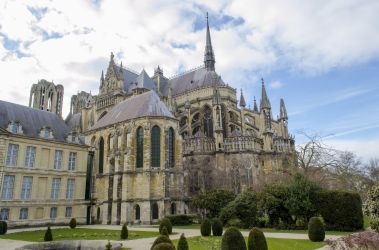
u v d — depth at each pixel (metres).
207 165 78.69
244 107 98.00
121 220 57.94
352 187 67.38
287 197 42.75
